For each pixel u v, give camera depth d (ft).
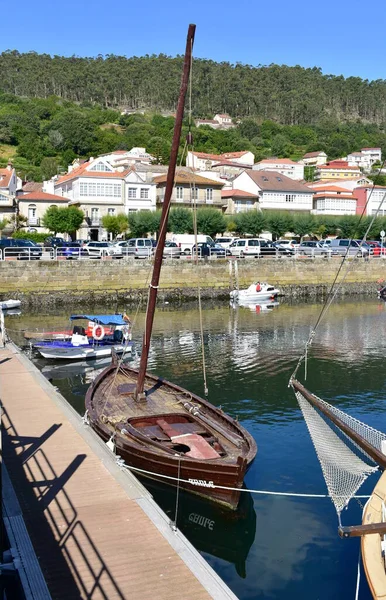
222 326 131.54
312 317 146.10
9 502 34.42
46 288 163.84
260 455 55.62
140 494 36.63
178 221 212.23
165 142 453.58
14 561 27.40
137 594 26.50
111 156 384.27
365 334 121.60
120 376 67.00
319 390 78.69
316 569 36.94
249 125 615.16
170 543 30.76
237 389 79.30
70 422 51.24
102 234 230.07
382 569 26.89
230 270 183.42
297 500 46.29
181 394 59.47
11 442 46.11
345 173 469.98
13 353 84.64
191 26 50.34
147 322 55.93
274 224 234.99
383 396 75.77
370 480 48.16
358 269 199.31
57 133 453.58
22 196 242.17
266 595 34.35
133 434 46.73
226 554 38.58
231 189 289.33
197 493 42.88
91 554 29.73
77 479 38.96
